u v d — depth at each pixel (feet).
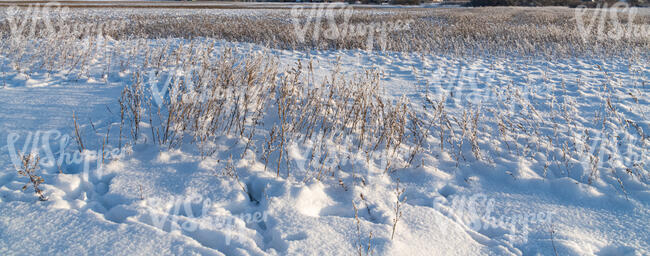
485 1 138.82
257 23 51.93
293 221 8.36
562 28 45.03
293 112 12.76
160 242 7.23
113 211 8.30
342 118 13.79
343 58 29.86
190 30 42.24
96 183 9.43
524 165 11.51
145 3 153.69
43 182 8.98
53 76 19.79
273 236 8.03
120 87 17.58
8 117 12.80
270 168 10.64
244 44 33.55
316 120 13.38
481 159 11.82
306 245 7.53
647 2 92.84
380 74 24.34
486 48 34.37
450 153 12.28
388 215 8.72
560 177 11.00
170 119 11.88
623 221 8.90
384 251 7.38
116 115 13.33
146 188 9.19
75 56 24.16
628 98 18.25
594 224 8.82
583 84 21.07
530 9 93.50
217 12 90.84
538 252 7.77
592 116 15.84
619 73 24.23
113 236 7.32
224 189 9.37
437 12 84.79
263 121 13.19
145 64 22.18
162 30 42.52
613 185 10.40
